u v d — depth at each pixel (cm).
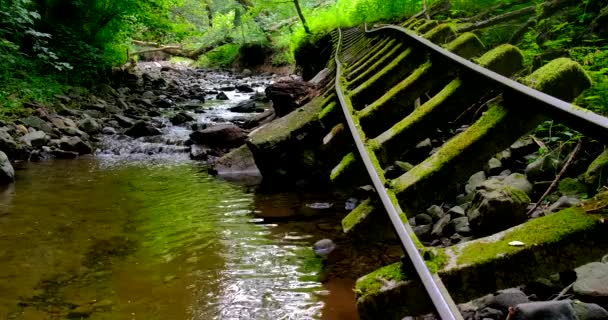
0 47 1020
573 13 489
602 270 208
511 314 194
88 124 892
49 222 431
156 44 2375
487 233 285
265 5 1831
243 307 281
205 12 3102
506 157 391
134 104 1242
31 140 740
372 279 192
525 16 614
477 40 438
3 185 557
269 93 790
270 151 546
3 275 325
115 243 384
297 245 372
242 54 2772
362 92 502
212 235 398
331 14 1605
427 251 188
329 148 452
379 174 272
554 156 352
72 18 1336
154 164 692
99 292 302
